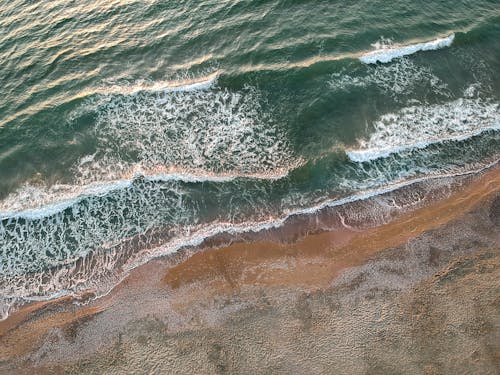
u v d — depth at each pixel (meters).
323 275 16.70
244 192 19.52
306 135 21.06
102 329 15.83
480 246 16.89
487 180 19.19
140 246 18.14
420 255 16.91
